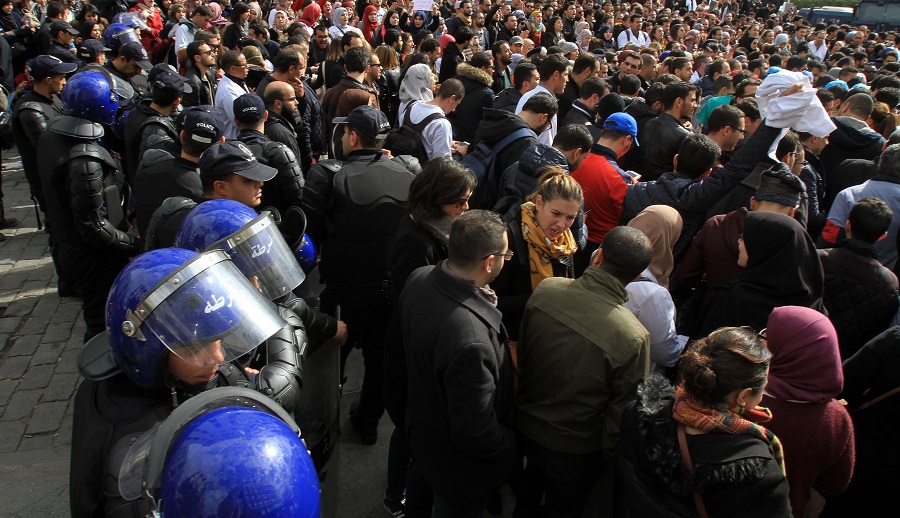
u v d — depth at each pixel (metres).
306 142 6.04
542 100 4.55
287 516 1.15
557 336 2.36
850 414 2.69
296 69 5.91
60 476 3.40
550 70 5.73
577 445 2.41
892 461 2.57
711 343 1.91
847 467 2.34
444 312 2.21
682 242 3.79
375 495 3.38
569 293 2.39
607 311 2.31
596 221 4.20
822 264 3.20
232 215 2.28
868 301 3.09
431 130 4.71
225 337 1.60
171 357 1.61
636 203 3.91
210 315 1.57
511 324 2.96
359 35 7.72
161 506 1.17
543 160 3.49
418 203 2.89
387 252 3.34
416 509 2.84
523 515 2.91
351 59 6.44
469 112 6.28
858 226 3.17
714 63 8.52
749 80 6.24
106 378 1.69
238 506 1.12
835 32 16.36
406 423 2.56
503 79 8.52
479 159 4.13
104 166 3.89
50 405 4.01
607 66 8.59
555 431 2.41
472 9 12.20
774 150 3.51
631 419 2.01
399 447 3.01
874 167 4.72
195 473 1.14
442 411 2.35
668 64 8.30
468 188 2.84
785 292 2.81
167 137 4.37
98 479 1.58
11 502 3.20
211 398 1.32
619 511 2.18
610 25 14.53
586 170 4.19
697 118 7.16
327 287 3.48
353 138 3.41
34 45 8.60
